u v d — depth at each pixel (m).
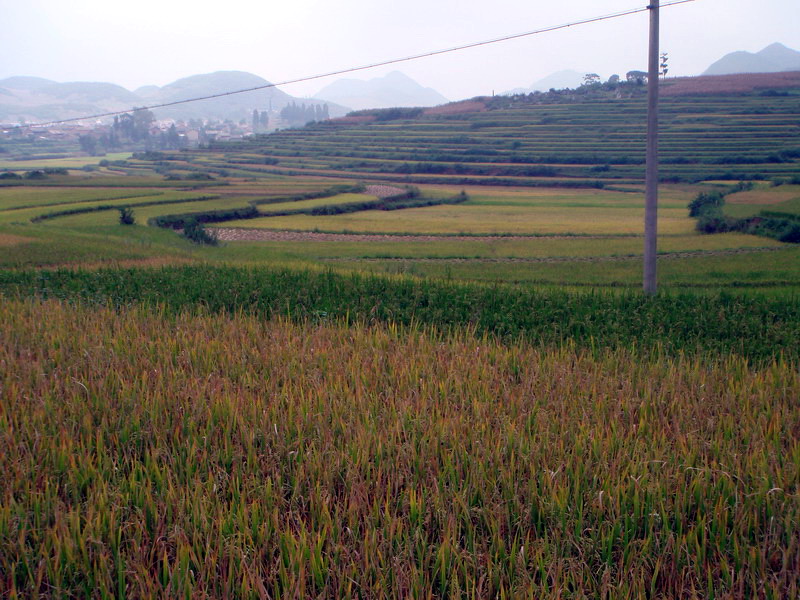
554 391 7.05
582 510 4.65
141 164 162.75
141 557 4.16
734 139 125.75
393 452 5.47
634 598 3.95
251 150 176.12
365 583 3.96
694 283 29.64
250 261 32.44
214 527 4.43
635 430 6.01
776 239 49.53
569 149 133.75
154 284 16.12
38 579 3.87
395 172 134.00
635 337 10.84
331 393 6.68
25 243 35.00
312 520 4.43
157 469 5.05
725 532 4.45
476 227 63.41
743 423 6.23
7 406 6.23
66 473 5.09
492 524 4.44
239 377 7.41
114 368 7.54
